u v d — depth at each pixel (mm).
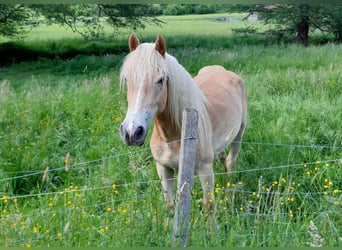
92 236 3621
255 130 6062
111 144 5902
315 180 4930
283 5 20953
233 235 3525
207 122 4156
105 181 4531
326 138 6027
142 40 20344
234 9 22438
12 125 6512
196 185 4832
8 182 5004
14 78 14062
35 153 5609
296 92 8102
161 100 3641
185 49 16328
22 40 20047
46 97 8023
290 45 17984
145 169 5121
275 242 3514
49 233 3678
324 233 3531
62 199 4492
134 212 3635
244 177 5062
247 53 14867
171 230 3529
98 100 7781
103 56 16875
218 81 4980
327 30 21516
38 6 17078
